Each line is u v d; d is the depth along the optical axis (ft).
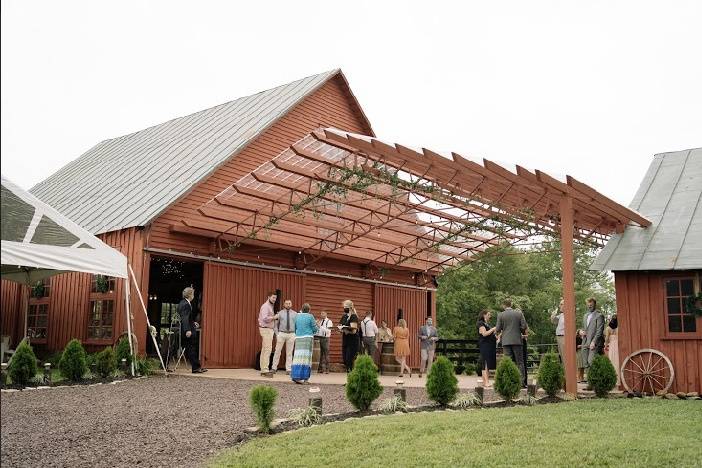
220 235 63.31
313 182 56.80
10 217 44.55
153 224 59.36
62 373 45.65
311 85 77.77
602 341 47.96
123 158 84.74
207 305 62.64
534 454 23.53
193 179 63.87
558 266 188.85
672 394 44.73
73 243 47.60
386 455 23.35
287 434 27.12
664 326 46.39
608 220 52.06
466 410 34.24
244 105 81.51
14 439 26.32
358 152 50.26
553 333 173.68
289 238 68.80
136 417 31.24
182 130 83.92
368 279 81.41
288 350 57.52
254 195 55.36
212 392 41.19
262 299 67.97
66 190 83.76
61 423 29.55
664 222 50.19
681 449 24.30
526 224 60.23
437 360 36.65
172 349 62.64
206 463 23.11
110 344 59.31
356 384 33.22
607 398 42.22
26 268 56.59
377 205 64.49
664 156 58.59
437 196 54.80
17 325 72.13
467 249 76.07
